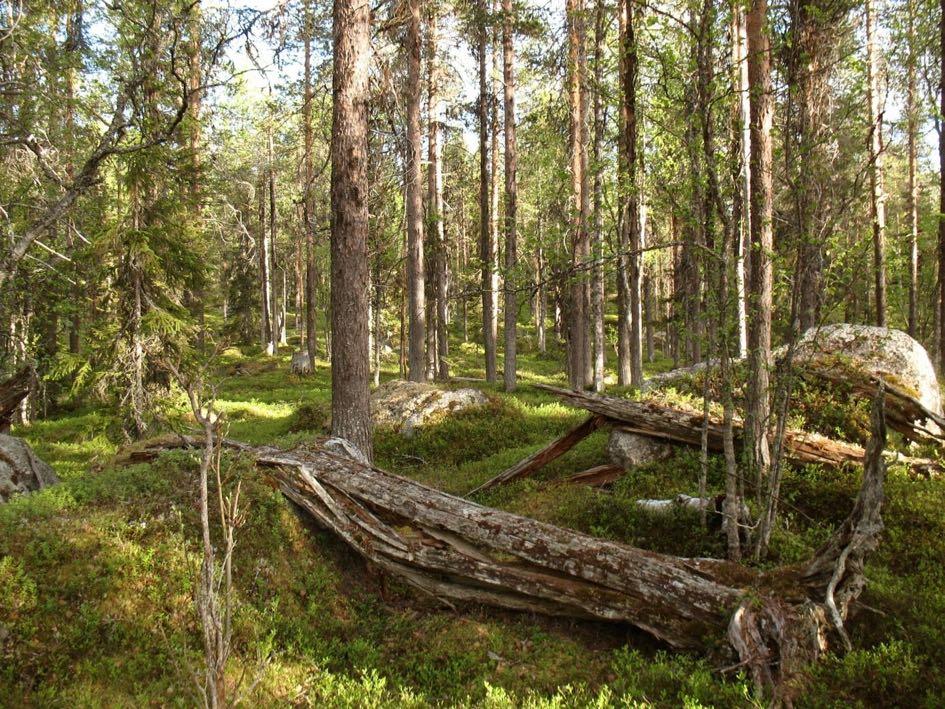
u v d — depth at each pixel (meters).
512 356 21.56
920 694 4.64
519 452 12.45
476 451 13.48
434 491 7.29
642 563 5.97
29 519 6.07
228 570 3.46
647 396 11.09
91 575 5.62
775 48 7.00
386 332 41.38
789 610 5.38
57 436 16.69
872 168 6.40
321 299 37.56
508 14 18.58
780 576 5.81
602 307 18.52
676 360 25.52
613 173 12.48
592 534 7.90
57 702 4.65
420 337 19.23
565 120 19.23
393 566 6.77
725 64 7.49
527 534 6.47
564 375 31.72
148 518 6.41
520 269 10.51
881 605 5.70
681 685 5.04
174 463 7.23
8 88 11.99
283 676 5.35
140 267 13.49
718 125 7.59
